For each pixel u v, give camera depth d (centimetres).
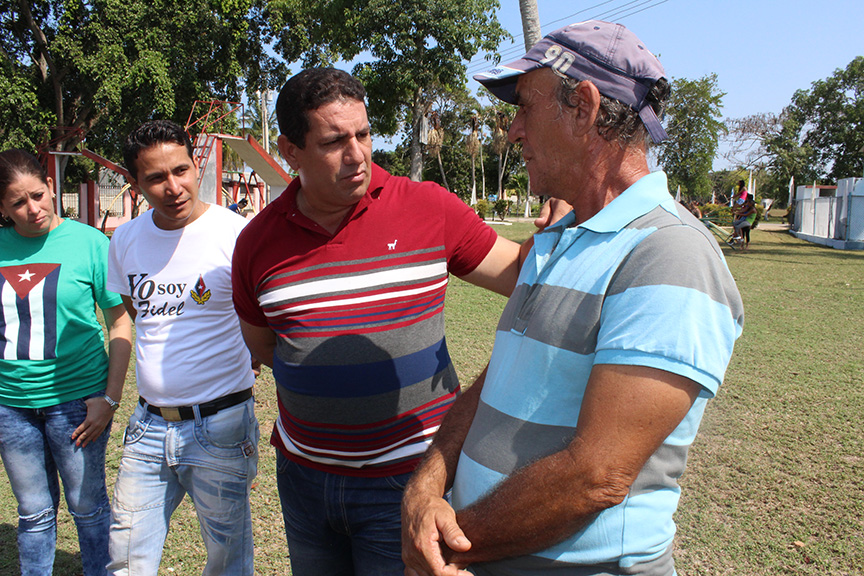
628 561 107
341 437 174
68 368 236
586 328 107
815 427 404
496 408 121
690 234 102
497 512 109
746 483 333
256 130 3603
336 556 196
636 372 95
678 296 95
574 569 112
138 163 203
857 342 617
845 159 4669
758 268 1191
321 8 2602
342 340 169
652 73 112
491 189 5506
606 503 98
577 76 112
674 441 109
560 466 101
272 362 209
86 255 239
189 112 2161
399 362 172
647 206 109
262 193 2469
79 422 239
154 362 212
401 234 175
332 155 157
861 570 262
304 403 175
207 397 212
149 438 214
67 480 240
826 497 319
